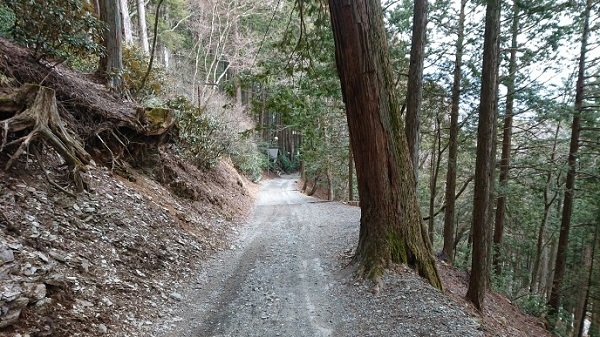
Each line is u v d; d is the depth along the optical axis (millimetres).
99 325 3654
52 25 6715
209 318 4699
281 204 18953
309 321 4715
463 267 12039
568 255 19234
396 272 6078
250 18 29125
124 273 4969
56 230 4617
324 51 8648
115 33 10562
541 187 13516
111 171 7645
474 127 12398
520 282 20047
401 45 11148
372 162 6324
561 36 9523
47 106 5645
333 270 6984
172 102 13438
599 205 12867
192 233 8289
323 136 19078
